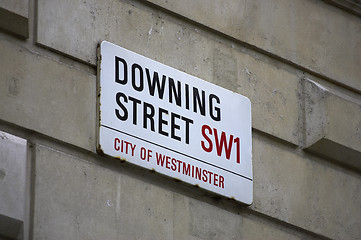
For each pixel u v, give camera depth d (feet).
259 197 43.98
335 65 47.11
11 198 39.17
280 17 46.32
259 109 44.86
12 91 40.09
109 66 41.83
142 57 42.57
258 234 43.65
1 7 40.42
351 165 46.52
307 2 47.21
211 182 42.83
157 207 41.68
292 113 45.60
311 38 46.83
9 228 39.06
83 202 40.32
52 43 41.22
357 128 46.57
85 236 40.01
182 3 44.09
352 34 47.91
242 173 43.65
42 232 39.32
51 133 40.42
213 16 44.65
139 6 43.34
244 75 44.86
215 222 42.75
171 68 43.09
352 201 46.16
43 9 41.32
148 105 42.19
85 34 41.91
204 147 42.98
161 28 43.50
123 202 41.06
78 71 41.45
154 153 41.88
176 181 42.19
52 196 39.83
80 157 40.86
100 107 41.32
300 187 45.09
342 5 47.93
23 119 40.04
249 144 44.11
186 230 42.01
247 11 45.55
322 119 45.96
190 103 43.09
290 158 45.19
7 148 39.55
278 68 45.80
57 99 40.81
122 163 41.37
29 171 39.86
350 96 47.26
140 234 41.04
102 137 41.09
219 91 43.91
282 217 44.32
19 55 40.52
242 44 45.19
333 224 45.44
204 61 44.06
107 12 42.55
